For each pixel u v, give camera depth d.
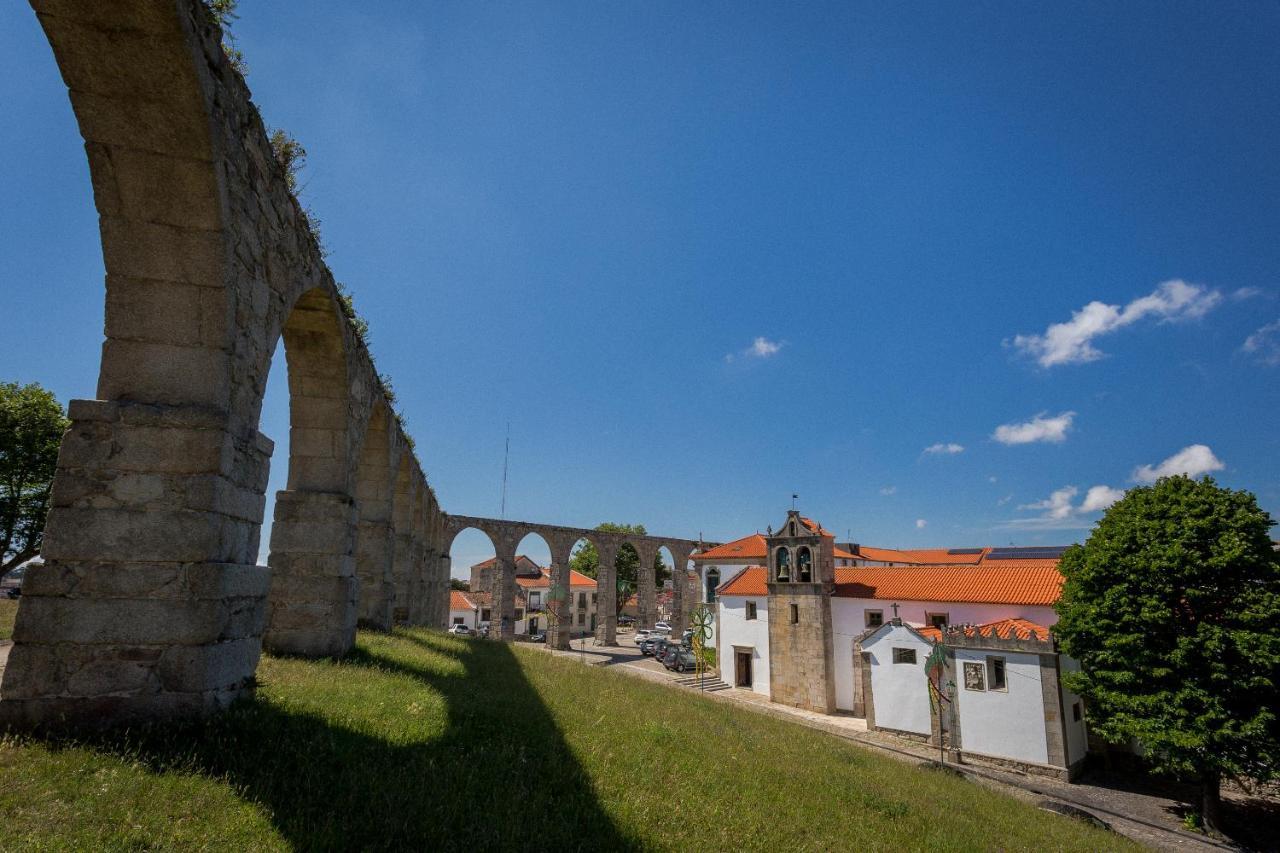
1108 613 20.66
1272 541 19.33
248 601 7.64
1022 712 24.77
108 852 4.04
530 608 78.81
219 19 7.39
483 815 5.59
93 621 6.25
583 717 10.65
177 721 6.24
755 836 6.99
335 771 5.91
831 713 33.75
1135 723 19.47
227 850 4.34
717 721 15.18
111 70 6.20
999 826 11.70
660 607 95.69
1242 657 18.08
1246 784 22.73
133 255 6.93
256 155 8.09
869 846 7.91
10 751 5.26
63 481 6.39
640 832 6.13
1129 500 22.09
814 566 35.50
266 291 8.54
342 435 12.85
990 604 29.83
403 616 24.31
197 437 6.82
